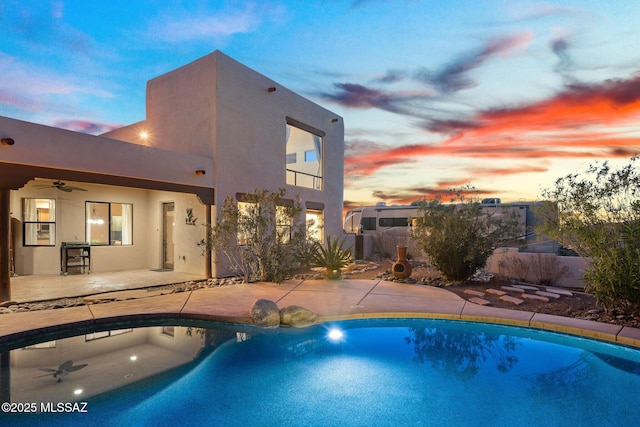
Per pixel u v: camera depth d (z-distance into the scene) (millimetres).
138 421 2822
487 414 3070
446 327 5520
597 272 5492
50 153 6125
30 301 6098
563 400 3312
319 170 14188
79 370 3736
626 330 4641
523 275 8734
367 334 5215
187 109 9477
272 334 5098
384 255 15648
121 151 7105
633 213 5352
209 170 8805
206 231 8930
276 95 11039
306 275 9586
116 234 10781
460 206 8719
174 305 6012
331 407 3172
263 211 8797
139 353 4289
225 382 3641
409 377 3830
